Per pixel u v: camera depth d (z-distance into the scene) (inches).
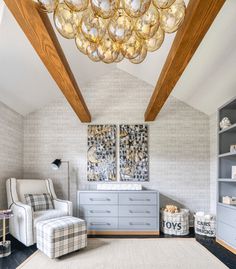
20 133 166.7
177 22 63.0
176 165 168.7
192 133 170.6
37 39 71.4
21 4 57.3
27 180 149.3
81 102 130.2
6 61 110.3
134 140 170.4
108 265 100.1
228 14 78.3
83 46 74.7
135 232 146.7
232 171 128.4
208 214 152.8
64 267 97.9
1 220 137.5
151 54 127.2
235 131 132.7
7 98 140.2
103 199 149.3
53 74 94.3
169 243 128.0
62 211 133.0
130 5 54.9
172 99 172.1
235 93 126.6
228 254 112.7
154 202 147.9
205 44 97.9
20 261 103.1
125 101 173.0
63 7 62.7
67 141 171.5
